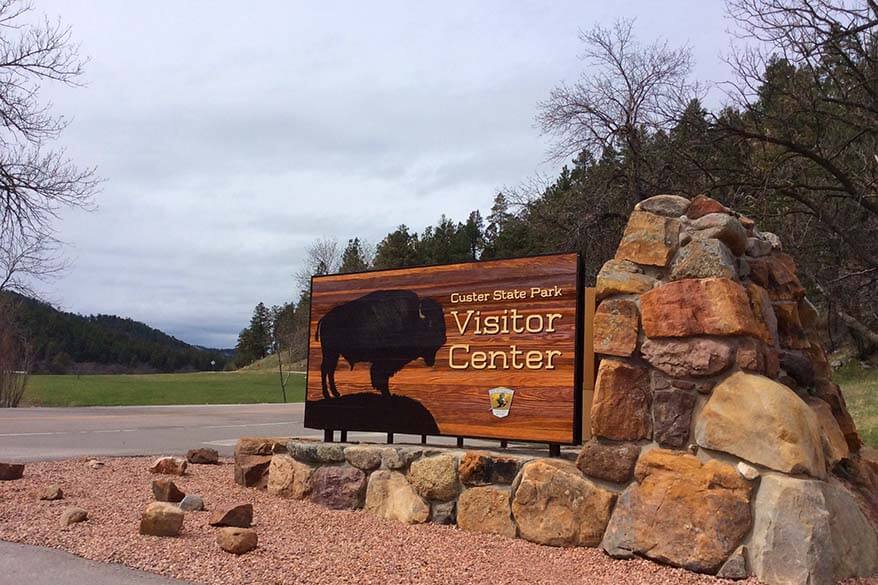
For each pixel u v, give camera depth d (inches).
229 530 227.1
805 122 688.4
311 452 310.7
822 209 633.6
